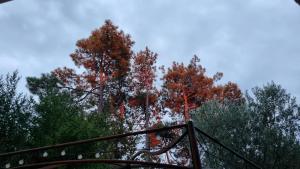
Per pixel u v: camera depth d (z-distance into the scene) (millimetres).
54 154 13523
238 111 17141
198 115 18312
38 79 28234
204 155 15703
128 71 32344
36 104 15430
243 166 15086
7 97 14680
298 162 14914
